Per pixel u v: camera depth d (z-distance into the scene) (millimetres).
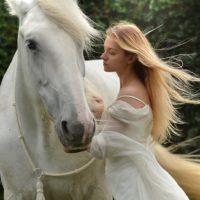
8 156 6234
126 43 5750
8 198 6391
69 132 5102
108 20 11039
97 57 9914
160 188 5672
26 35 5359
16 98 6129
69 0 5402
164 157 6984
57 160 6066
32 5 5562
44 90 5359
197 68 11039
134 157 5648
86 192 6262
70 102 5125
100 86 6723
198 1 11000
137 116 5637
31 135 6102
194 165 6969
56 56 5223
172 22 11094
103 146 5613
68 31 5301
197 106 10867
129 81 5848
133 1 11109
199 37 11062
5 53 10258
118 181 5707
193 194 6973
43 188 6129
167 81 6059
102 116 5852
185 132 10867
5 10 10414
